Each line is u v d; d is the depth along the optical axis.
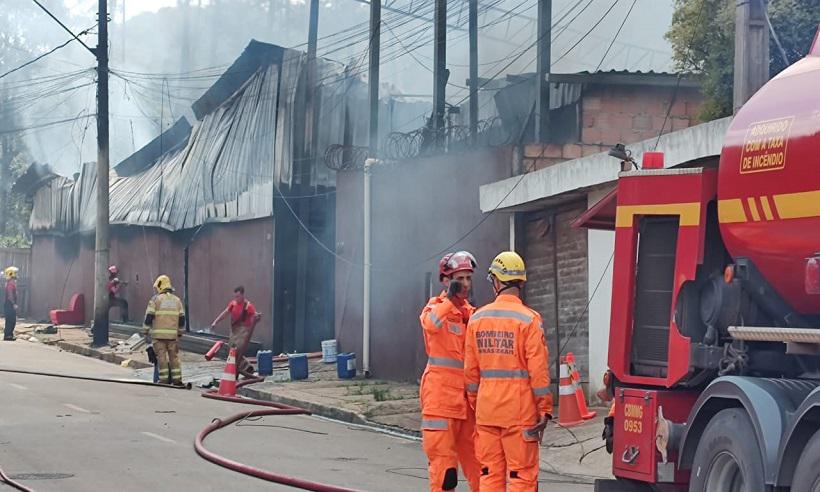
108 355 27.66
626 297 8.59
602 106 21.11
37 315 43.06
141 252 35.16
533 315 7.76
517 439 7.69
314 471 11.41
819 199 6.89
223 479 10.41
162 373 20.75
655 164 8.69
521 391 7.70
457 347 8.42
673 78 20.64
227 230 29.91
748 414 7.05
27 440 12.59
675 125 21.12
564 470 12.42
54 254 41.59
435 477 8.38
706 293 8.07
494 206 17.72
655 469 8.18
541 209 17.67
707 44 17.38
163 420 15.18
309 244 27.66
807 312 7.53
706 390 7.53
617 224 8.71
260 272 28.12
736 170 7.68
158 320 20.70
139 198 35.12
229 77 30.12
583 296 16.48
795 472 6.54
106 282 29.98
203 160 31.30
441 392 8.36
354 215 23.53
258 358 22.95
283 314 27.36
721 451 7.31
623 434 8.50
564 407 14.01
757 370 7.72
